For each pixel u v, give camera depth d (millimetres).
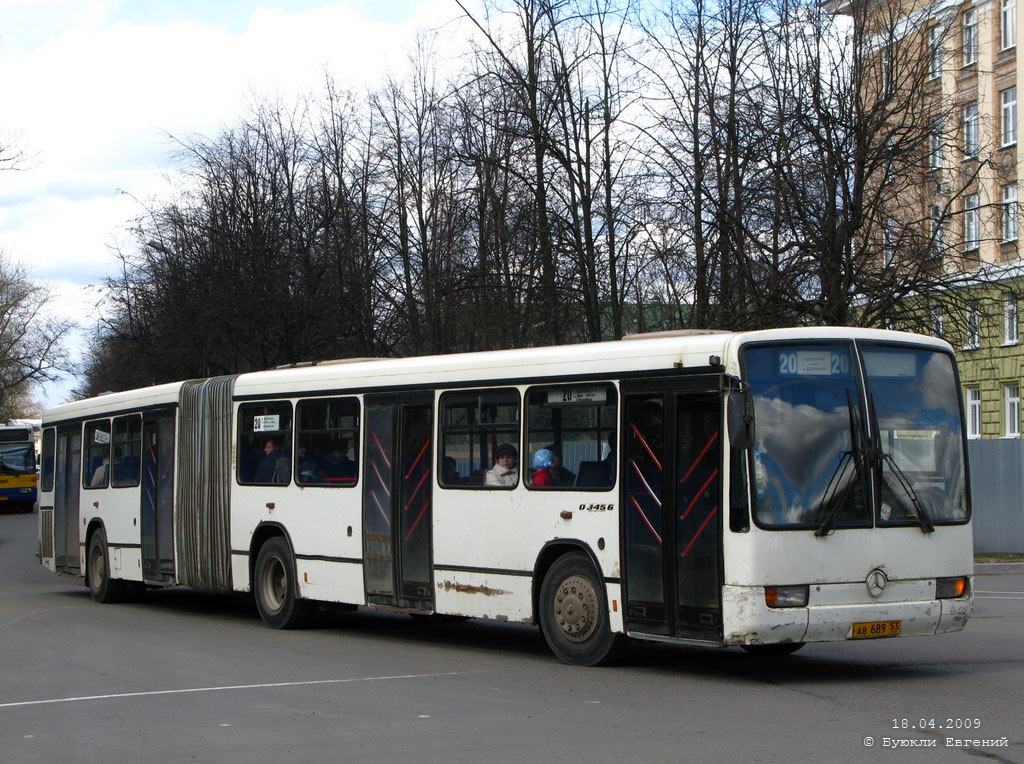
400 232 36562
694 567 10195
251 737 8219
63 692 10359
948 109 25000
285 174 40062
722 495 9977
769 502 9820
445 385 12977
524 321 24000
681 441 10430
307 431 15047
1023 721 8250
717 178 23453
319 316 36344
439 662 11906
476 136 27062
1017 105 38500
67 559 21094
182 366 40656
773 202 23250
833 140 23062
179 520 17391
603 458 11156
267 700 9688
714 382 10195
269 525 15508
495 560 12180
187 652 12930
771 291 22547
